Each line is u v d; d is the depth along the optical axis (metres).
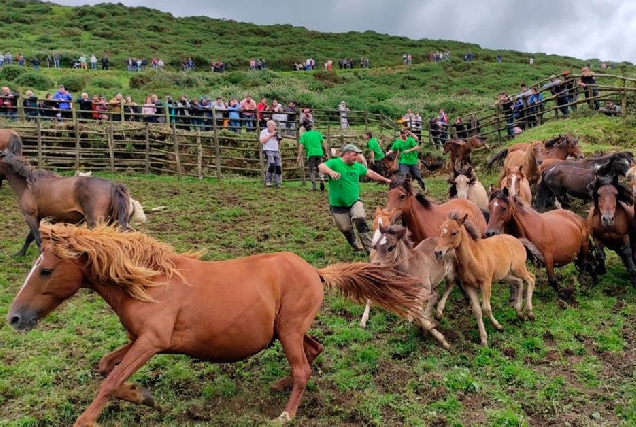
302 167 17.23
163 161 18.66
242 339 5.06
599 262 9.51
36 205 8.90
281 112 20.78
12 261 9.31
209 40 67.31
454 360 6.61
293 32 81.06
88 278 4.97
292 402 5.28
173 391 5.71
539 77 50.78
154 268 4.97
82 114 20.64
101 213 8.66
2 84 30.94
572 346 7.01
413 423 5.36
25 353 6.38
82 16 70.56
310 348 5.86
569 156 14.92
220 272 5.13
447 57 63.91
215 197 14.72
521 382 6.20
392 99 39.34
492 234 8.25
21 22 64.44
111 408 5.37
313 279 5.48
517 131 22.72
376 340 7.06
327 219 12.62
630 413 5.61
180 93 34.12
